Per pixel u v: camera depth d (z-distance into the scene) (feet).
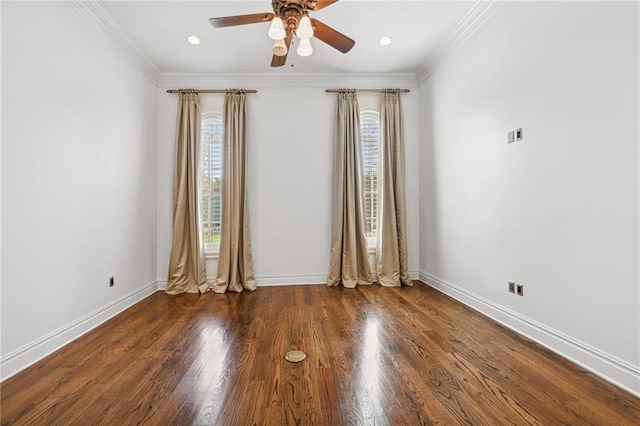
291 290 12.86
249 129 13.69
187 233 13.06
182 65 12.71
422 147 13.92
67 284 7.86
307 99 13.89
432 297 11.64
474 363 6.52
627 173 5.51
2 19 6.20
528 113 7.73
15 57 6.47
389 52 12.06
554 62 6.95
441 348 7.25
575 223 6.51
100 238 9.28
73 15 8.18
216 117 13.80
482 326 8.65
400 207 13.75
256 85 13.70
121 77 10.52
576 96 6.44
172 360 6.75
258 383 5.80
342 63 12.89
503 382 5.80
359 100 14.16
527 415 4.86
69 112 8.02
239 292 12.64
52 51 7.45
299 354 6.97
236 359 6.77
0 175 6.15
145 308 10.59
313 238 13.92
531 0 7.57
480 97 9.68
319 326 8.73
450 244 11.64
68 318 7.87
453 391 5.51
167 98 13.41
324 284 13.80
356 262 13.50
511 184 8.38
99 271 9.20
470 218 10.33
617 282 5.71
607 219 5.87
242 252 13.25
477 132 9.86
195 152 13.15
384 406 5.09
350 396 5.37
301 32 6.35
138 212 11.64
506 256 8.62
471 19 9.68
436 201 12.68
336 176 13.61
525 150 7.86
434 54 12.12
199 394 5.47
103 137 9.48
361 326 8.71
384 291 12.59
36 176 6.97
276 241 13.76
